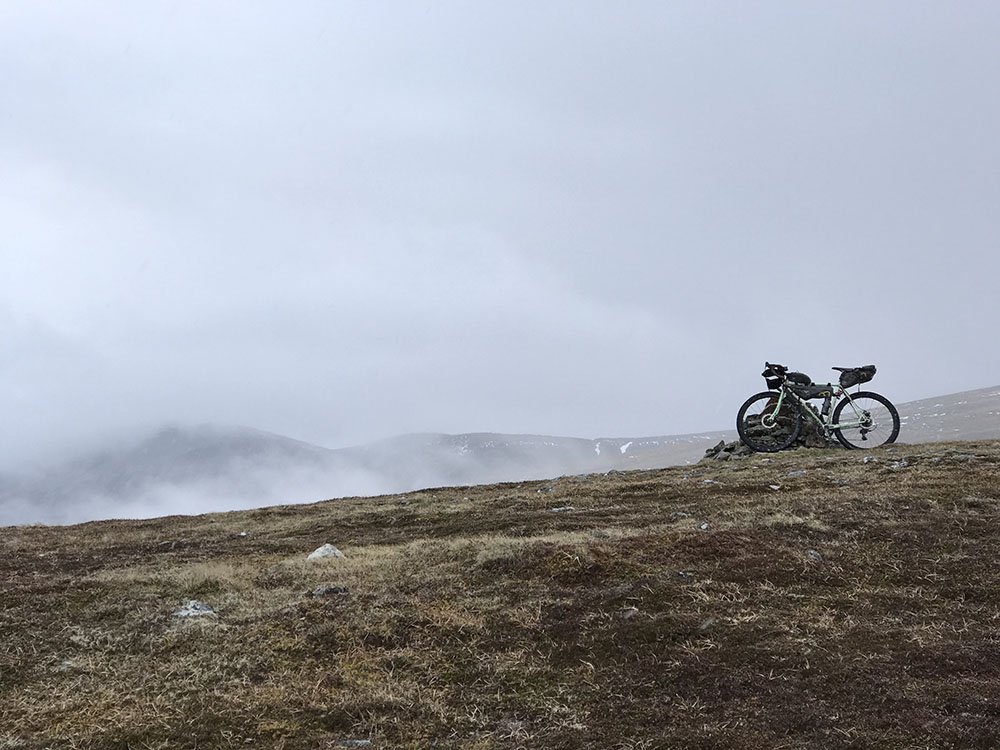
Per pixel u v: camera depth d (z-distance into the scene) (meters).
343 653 10.66
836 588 11.78
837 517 14.80
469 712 9.05
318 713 9.09
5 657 11.05
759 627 10.42
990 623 10.23
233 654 10.81
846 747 7.64
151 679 10.21
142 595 13.44
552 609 11.52
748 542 13.68
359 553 15.88
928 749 7.49
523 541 14.95
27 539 22.67
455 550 14.95
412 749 8.28
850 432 25.08
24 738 8.76
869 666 9.21
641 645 10.27
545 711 8.94
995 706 8.10
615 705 8.93
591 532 15.77
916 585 11.73
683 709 8.70
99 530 24.81
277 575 14.41
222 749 8.38
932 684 8.71
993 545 12.87
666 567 12.74
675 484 21.88
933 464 19.55
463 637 10.95
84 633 11.86
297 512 25.80
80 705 9.54
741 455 26.08
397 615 11.61
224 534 22.27
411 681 9.85
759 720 8.29
